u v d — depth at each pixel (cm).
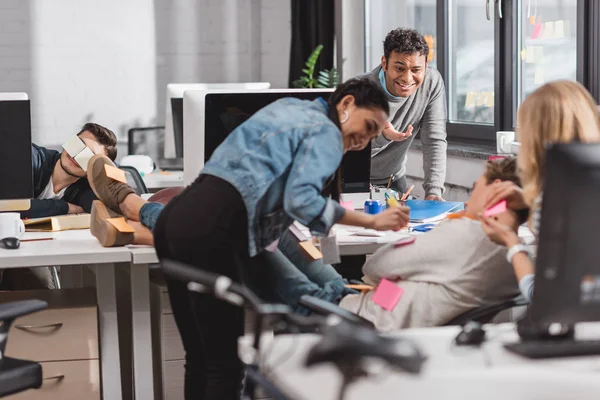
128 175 462
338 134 254
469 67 563
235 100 340
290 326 164
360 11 727
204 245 252
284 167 252
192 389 284
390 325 260
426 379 159
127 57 780
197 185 259
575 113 209
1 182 320
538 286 167
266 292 285
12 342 301
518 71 503
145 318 308
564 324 178
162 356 324
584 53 422
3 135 319
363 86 259
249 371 164
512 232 220
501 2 505
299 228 334
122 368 352
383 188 381
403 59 384
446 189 536
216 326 262
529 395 155
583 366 165
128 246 298
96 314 306
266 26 799
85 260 288
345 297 279
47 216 355
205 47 793
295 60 751
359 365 160
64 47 767
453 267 257
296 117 254
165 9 785
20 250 293
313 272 298
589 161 160
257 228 258
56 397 305
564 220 162
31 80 762
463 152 505
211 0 791
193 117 342
